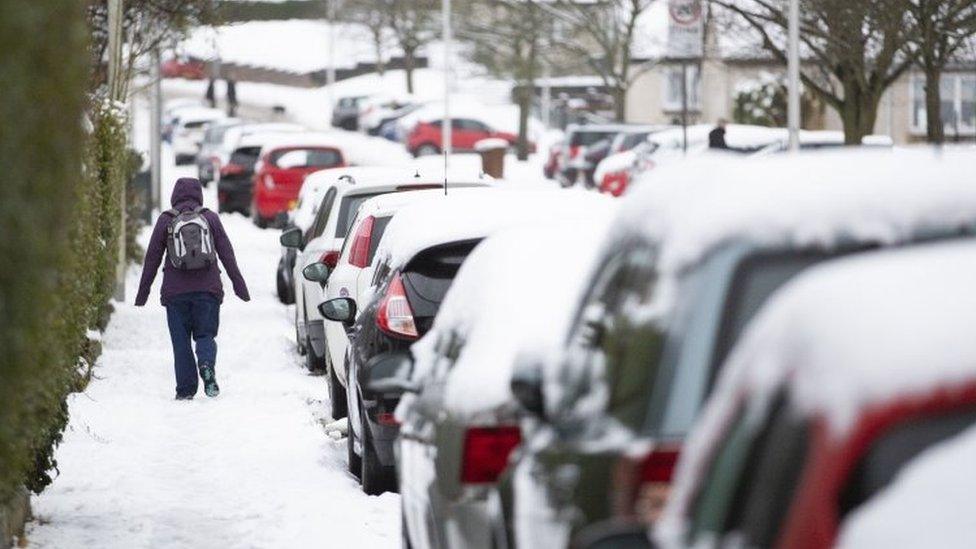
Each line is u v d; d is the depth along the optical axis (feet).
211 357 96.02
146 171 242.37
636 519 26.18
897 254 21.61
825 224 25.16
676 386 26.00
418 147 393.09
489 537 37.11
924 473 19.22
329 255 105.91
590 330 31.48
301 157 242.17
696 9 147.54
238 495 66.80
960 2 174.40
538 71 374.63
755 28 207.41
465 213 66.08
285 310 146.72
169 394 97.81
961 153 28.09
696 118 361.71
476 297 44.86
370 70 618.03
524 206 66.64
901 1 178.29
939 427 19.54
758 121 322.55
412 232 66.08
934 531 19.01
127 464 73.82
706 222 26.12
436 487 40.57
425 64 610.65
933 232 24.76
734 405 21.26
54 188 37.27
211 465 74.02
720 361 25.63
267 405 93.15
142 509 63.72
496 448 38.42
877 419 19.33
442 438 40.27
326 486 68.59
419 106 436.76
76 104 38.14
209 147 360.48
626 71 331.57
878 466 19.45
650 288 27.63
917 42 179.22
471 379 40.14
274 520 61.62
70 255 47.01
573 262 44.68
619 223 30.99
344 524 60.64
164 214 96.43
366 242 89.51
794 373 20.08
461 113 396.57
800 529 19.54
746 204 25.72
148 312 141.38
